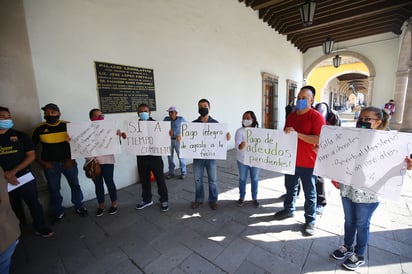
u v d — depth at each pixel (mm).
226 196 3219
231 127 6234
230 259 1883
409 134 1401
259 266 1786
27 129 2568
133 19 3574
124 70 3494
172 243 2143
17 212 2570
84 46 3023
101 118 2768
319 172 1829
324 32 8992
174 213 2750
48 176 2572
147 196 2924
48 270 1841
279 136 2223
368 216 1622
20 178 2127
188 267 1808
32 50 2584
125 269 1817
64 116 2904
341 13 7266
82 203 3018
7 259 1196
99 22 3158
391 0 6250
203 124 2605
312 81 16891
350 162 1646
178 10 4336
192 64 4754
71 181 2738
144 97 3834
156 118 4070
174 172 4484
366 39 9859
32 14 2557
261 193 3295
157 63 4012
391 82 9430
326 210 2686
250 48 6809
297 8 6996
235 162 5117
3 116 2070
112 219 2660
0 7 2301
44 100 2719
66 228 2488
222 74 5688
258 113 7570
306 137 2029
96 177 2717
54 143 2559
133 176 3842
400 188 1438
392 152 1463
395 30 8680
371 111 1648
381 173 1509
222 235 2244
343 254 1814
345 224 1782
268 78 7984
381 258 1812
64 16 2814
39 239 2289
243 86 6598
